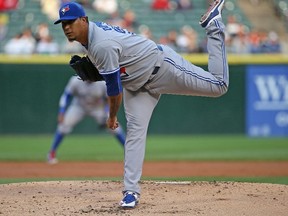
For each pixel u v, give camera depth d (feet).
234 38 237.86
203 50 228.22
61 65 206.69
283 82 215.31
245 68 213.66
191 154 164.25
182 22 255.50
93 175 120.57
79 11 67.00
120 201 75.51
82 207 72.59
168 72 71.72
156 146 183.83
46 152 169.58
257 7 278.26
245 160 151.33
